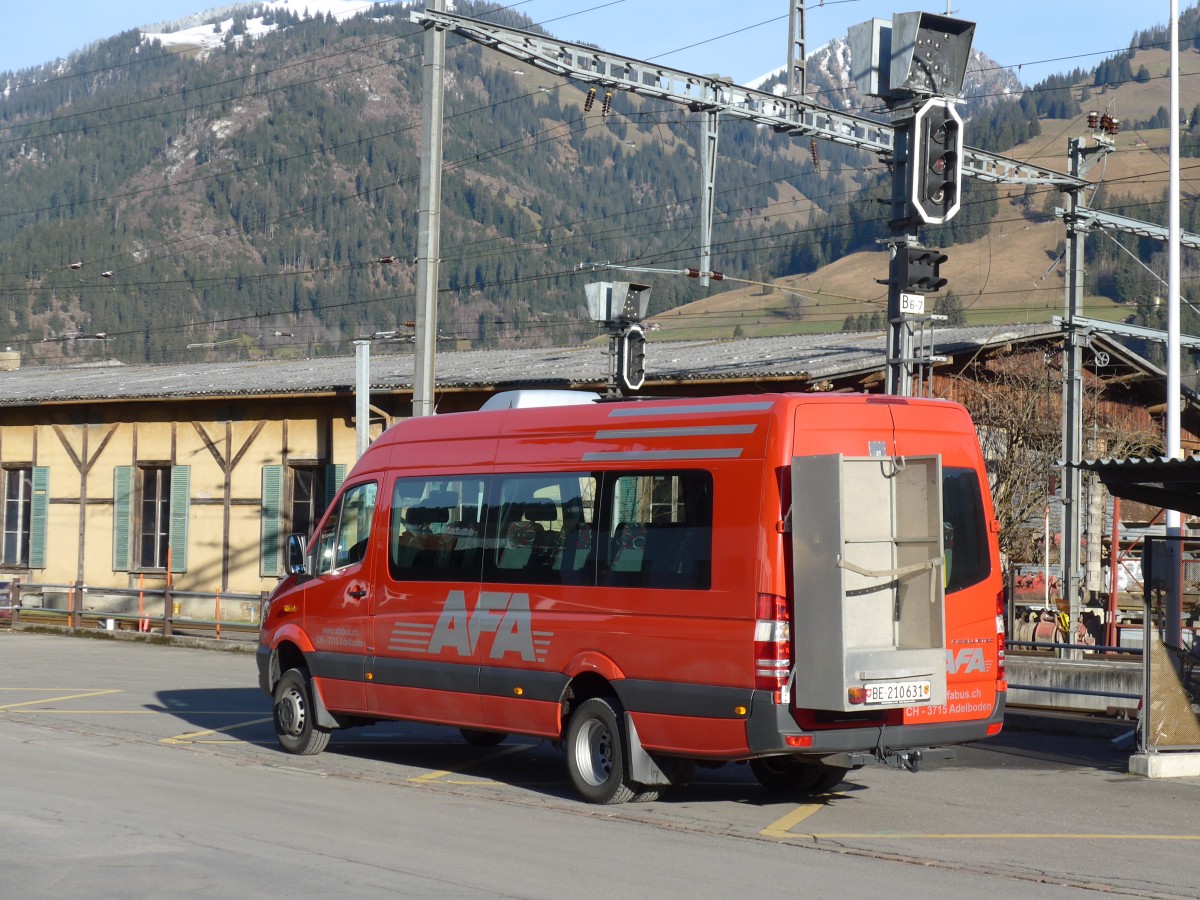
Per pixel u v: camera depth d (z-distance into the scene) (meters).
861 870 8.70
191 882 7.97
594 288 20.30
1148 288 136.12
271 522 32.12
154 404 34.00
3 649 25.62
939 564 9.96
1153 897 8.15
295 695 13.71
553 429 11.83
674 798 11.44
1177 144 22.72
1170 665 13.05
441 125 19.47
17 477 36.25
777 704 9.95
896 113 15.70
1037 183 25.77
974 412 30.08
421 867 8.48
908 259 15.41
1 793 10.80
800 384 25.41
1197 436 37.09
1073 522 26.12
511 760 13.72
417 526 12.81
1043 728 15.97
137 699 17.97
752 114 20.36
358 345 22.12
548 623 11.48
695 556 10.52
